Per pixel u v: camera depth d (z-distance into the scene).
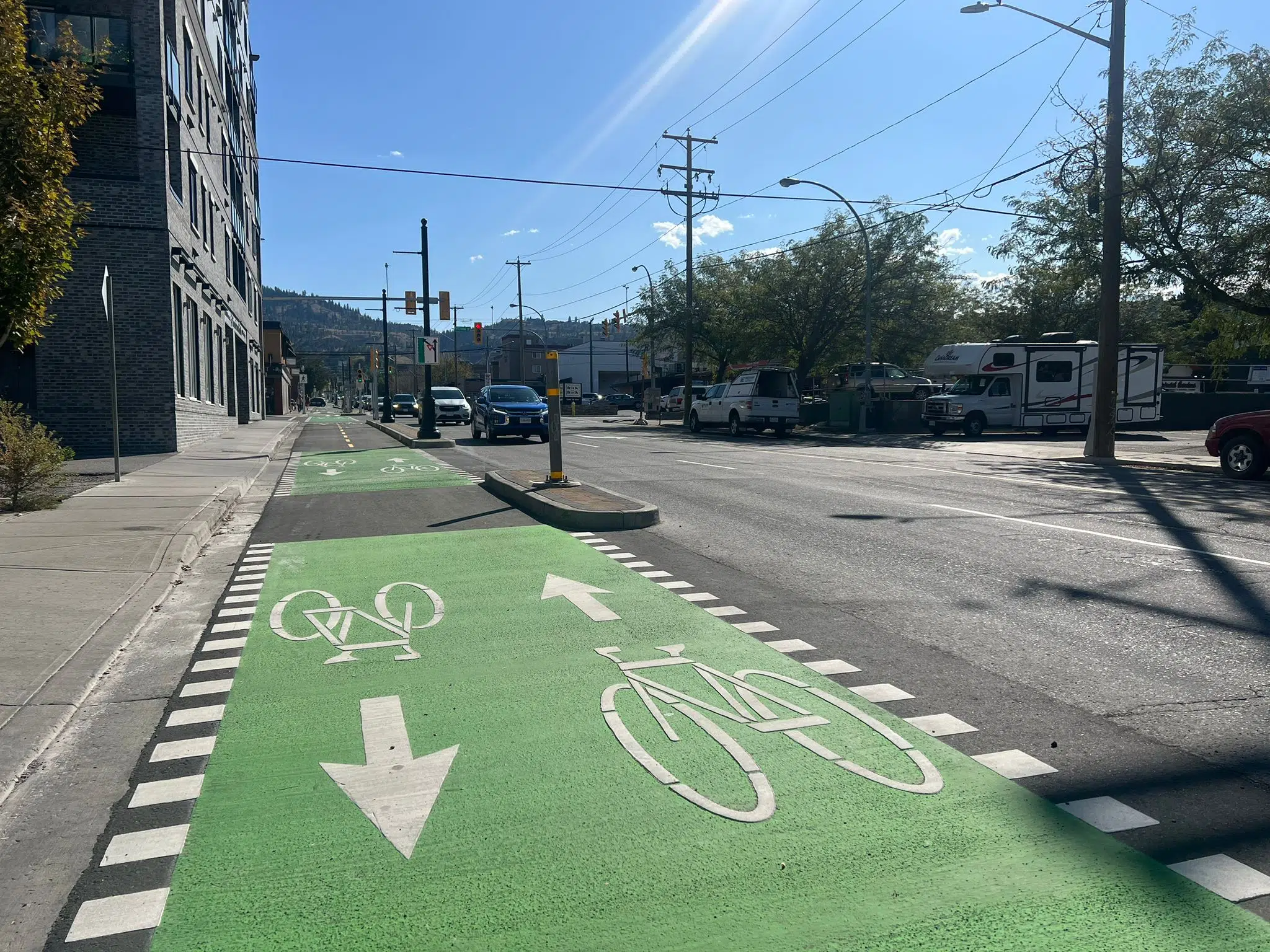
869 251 34.97
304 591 7.93
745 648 5.95
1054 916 2.99
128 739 4.64
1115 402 21.25
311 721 4.84
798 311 43.25
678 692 5.14
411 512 12.69
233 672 5.70
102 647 6.01
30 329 10.40
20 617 6.69
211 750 4.48
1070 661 5.66
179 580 8.49
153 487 14.75
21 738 4.51
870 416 38.22
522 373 71.62
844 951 2.82
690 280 42.38
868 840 3.49
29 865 3.44
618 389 116.62
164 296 22.45
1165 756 4.25
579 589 7.71
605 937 2.91
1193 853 3.38
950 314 43.72
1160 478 16.86
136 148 22.95
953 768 4.11
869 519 11.42
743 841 3.49
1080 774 4.06
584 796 3.88
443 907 3.09
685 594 7.48
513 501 13.26
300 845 3.53
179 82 24.73
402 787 4.02
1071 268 24.22
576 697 5.08
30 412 21.83
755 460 21.39
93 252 21.86
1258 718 4.72
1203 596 7.26
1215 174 20.36
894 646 5.97
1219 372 25.09
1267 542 9.65
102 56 10.89
